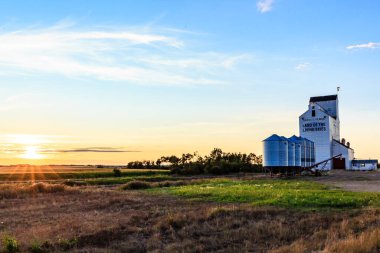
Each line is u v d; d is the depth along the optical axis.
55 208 29.98
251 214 23.33
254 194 32.19
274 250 16.03
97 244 18.66
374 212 22.02
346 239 16.08
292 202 26.67
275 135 73.19
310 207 25.25
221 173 98.75
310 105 96.50
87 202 33.06
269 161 72.50
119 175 89.00
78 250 17.33
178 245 18.12
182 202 30.44
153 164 143.25
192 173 98.00
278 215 23.14
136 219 23.47
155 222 22.69
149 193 38.75
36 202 34.25
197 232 20.17
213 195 33.41
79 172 95.94
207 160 116.25
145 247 18.22
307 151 85.62
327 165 94.50
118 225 21.67
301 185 44.12
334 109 103.62
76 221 23.09
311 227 20.27
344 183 50.03
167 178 77.38
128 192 40.81
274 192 33.34
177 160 122.12
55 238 18.88
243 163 108.38
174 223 21.78
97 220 23.39
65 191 42.50
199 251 17.30
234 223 21.42
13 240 17.48
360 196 29.09
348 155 96.12
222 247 17.88
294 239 18.55
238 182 53.75
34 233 19.81
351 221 20.16
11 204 33.19
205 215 23.20
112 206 30.08
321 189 38.19
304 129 96.88
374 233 15.78
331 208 24.86
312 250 15.59
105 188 50.62
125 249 17.69
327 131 94.75
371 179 59.91
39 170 114.25
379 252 14.11
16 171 104.38
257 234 19.30
